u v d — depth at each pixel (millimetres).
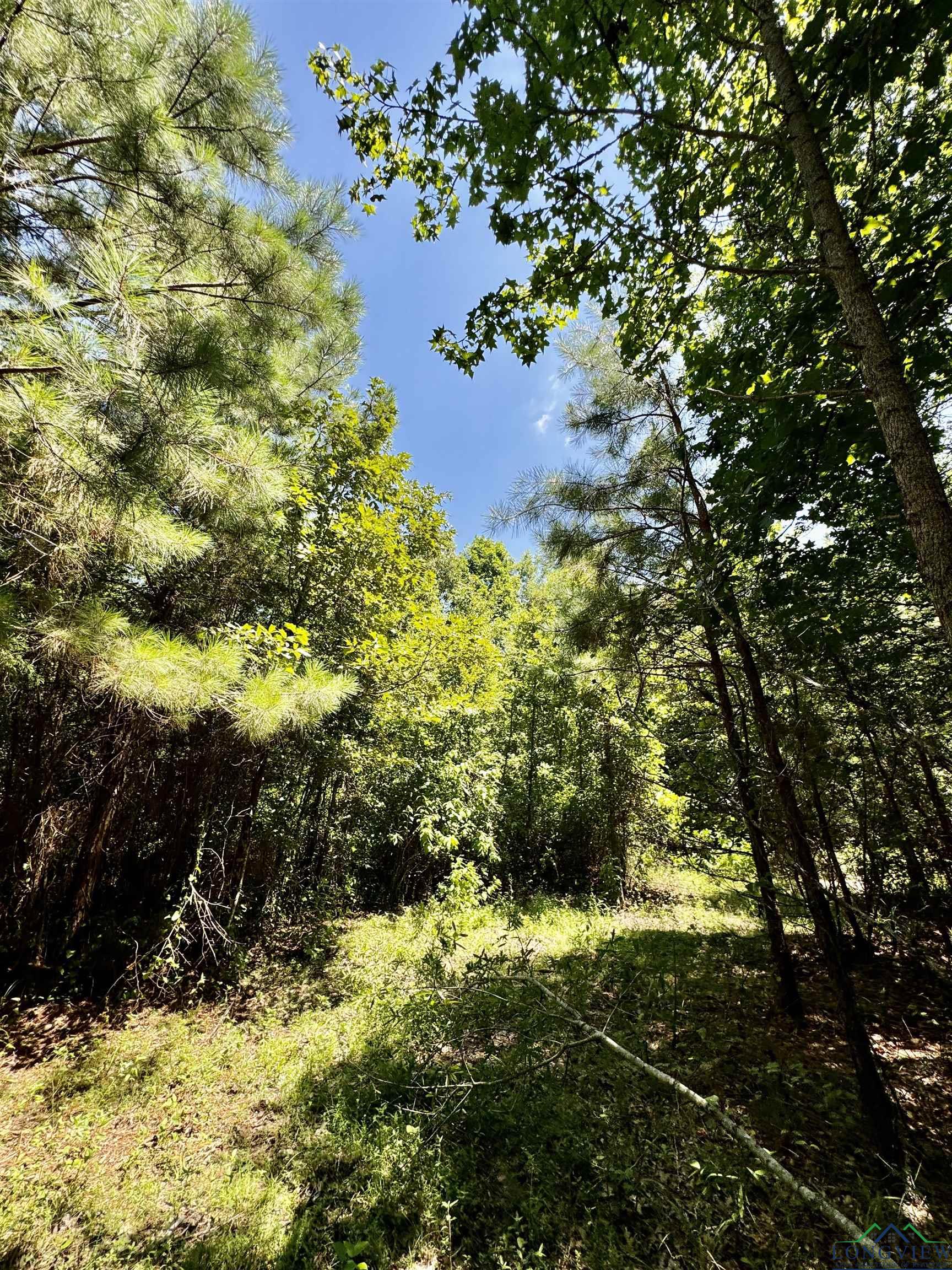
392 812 9078
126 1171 3051
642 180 2637
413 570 7727
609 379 4922
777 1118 3277
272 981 5527
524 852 10438
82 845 5246
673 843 7934
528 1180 2943
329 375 6137
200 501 3621
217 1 3682
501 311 3213
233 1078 3900
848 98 1969
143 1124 3434
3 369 2408
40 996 4711
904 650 3486
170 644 3205
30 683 4359
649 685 6668
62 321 2529
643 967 5371
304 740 6328
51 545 3008
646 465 4754
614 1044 3029
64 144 3035
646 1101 3533
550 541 5035
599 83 2234
